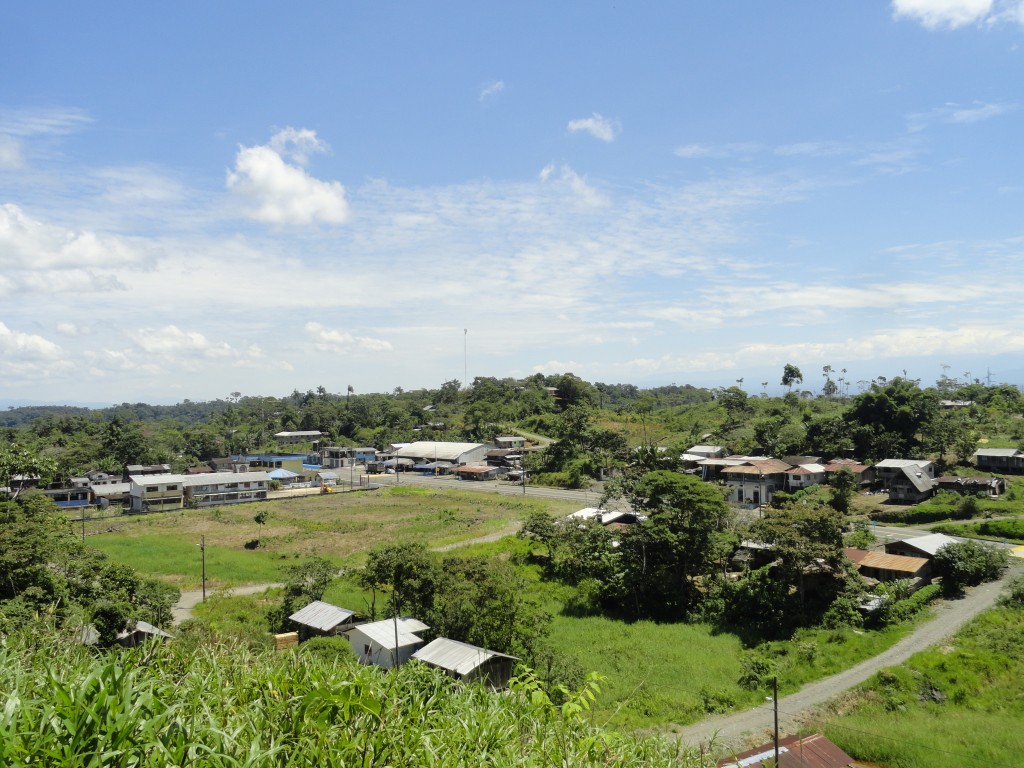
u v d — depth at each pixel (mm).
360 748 6379
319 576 39844
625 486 50031
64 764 4609
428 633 30734
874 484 69562
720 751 22234
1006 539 50469
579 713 8648
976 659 29078
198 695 6719
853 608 35188
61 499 81000
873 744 22828
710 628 36469
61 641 10312
